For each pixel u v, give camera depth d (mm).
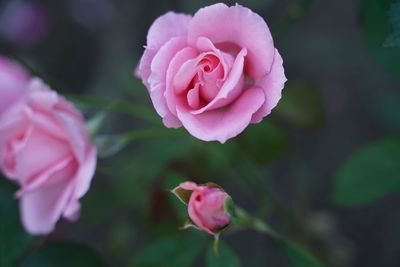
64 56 1399
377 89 1161
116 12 1354
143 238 1091
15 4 1412
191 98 584
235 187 1085
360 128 1154
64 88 1369
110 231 998
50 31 1413
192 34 590
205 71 591
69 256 730
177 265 705
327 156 1141
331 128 1159
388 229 1082
